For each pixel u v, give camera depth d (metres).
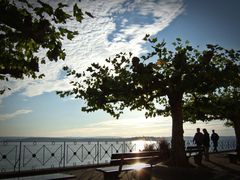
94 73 15.64
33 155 16.28
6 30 4.98
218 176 12.93
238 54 15.26
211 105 17.83
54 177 7.59
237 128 26.56
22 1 4.72
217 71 14.52
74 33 5.09
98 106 15.75
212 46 14.95
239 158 19.31
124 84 14.70
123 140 21.05
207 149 20.30
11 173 12.40
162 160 17.06
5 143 15.04
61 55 5.17
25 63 5.50
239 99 20.23
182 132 16.34
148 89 15.06
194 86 15.00
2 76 5.98
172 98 16.28
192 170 14.38
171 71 15.68
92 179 11.70
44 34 4.79
